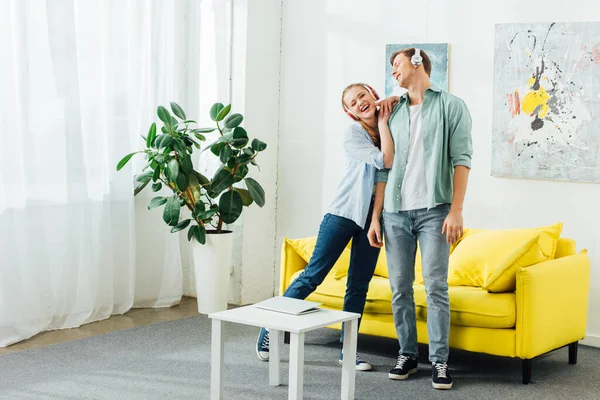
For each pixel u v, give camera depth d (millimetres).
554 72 4547
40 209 4387
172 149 4828
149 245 5285
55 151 4426
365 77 5227
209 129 4973
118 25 4859
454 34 4879
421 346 4371
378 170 3740
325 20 5367
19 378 3604
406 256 3658
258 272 5555
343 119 5324
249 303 5520
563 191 4586
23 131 4238
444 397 3410
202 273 5102
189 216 5617
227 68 5395
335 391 3475
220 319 3156
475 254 3996
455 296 3764
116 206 4949
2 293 4152
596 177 4457
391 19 5105
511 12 4684
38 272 4418
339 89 5332
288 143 5555
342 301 4090
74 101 4539
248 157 4945
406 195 3590
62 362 3887
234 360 3977
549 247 3994
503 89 4707
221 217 4996
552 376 3812
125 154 4953
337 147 5355
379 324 4004
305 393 3438
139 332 4562
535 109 4617
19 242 4242
